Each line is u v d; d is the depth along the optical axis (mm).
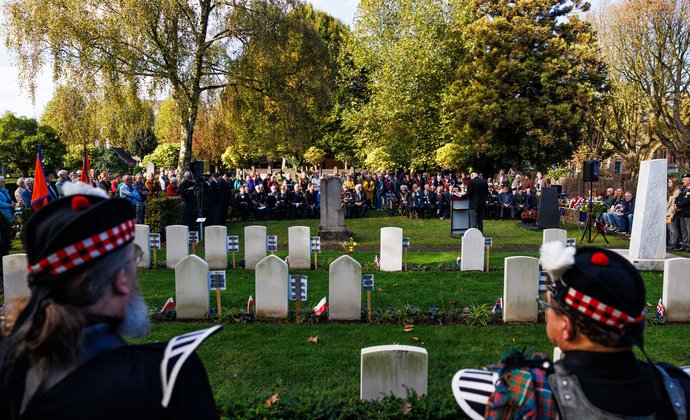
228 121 25422
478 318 8117
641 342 1779
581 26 33781
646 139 31750
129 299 1727
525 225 20688
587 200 20078
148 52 20953
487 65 32750
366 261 13031
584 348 1837
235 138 38719
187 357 1601
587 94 30875
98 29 20078
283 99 23531
